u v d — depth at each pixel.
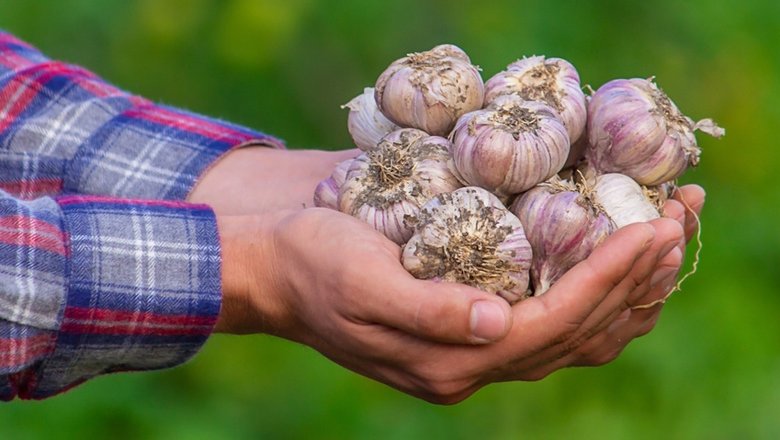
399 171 2.31
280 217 2.40
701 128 2.49
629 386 4.46
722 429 4.37
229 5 4.62
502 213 2.18
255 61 4.64
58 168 2.89
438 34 4.51
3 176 2.87
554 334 2.16
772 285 4.66
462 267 2.14
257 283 2.37
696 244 4.64
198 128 3.00
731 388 4.42
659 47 4.64
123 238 2.36
